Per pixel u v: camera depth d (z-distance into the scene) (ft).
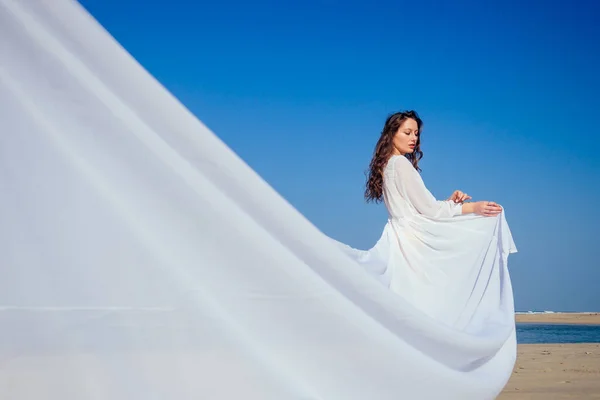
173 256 6.55
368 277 7.84
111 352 6.27
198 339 6.55
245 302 6.81
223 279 6.72
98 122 6.36
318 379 7.20
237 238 6.73
